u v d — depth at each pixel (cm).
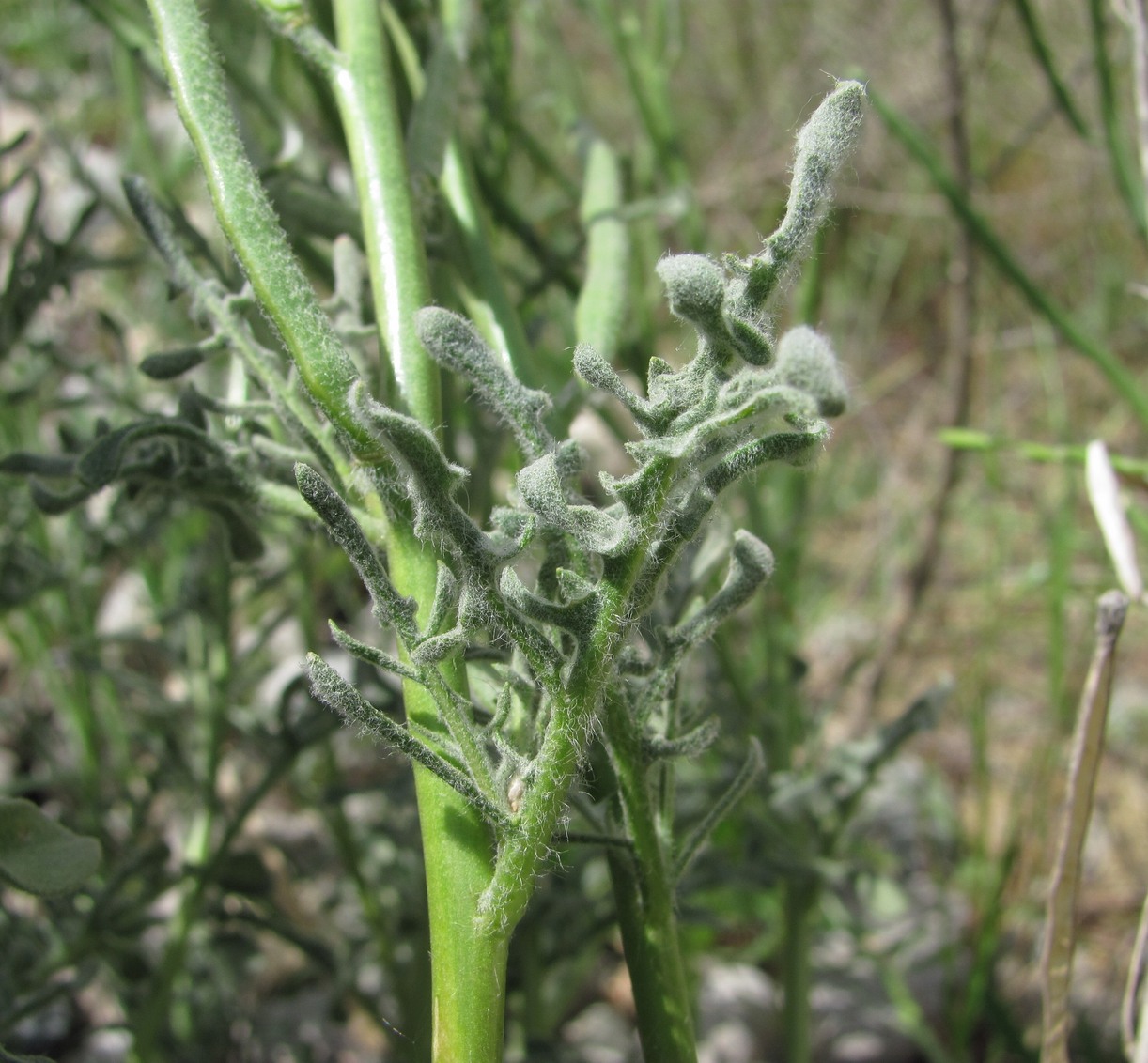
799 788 22
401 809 25
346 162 22
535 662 10
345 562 26
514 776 11
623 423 28
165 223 14
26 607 23
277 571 26
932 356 48
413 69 19
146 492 14
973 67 32
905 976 29
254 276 11
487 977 10
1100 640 14
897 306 53
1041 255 49
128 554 24
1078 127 24
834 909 28
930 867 32
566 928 23
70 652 24
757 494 25
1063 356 47
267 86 23
